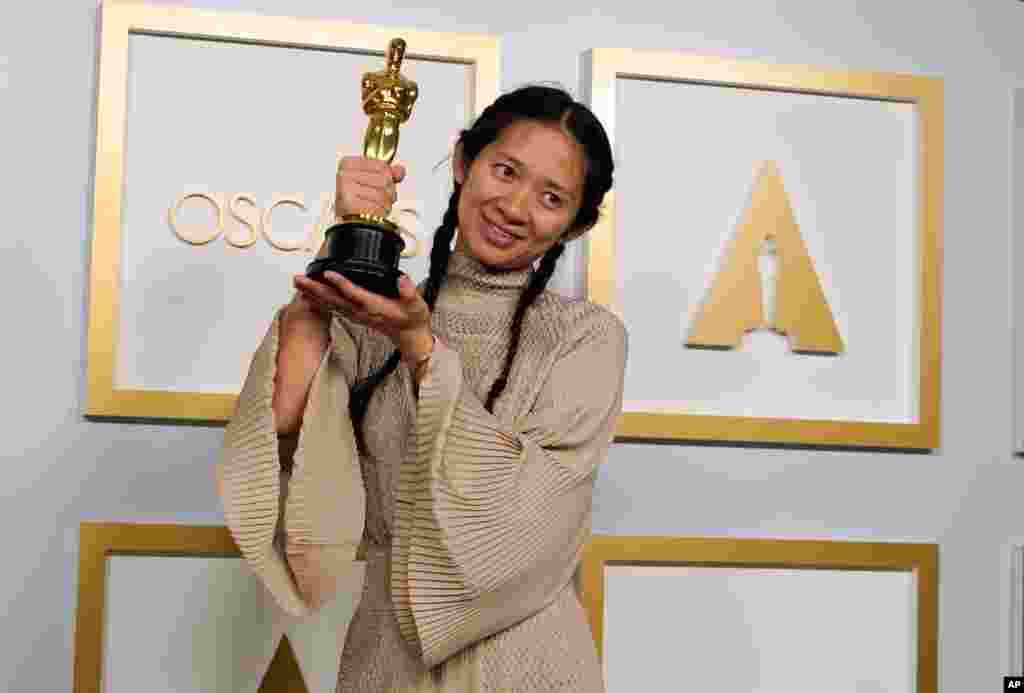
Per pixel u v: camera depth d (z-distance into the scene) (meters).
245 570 2.06
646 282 2.22
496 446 1.19
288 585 1.23
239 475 1.18
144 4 2.07
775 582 2.23
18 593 2.00
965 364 2.34
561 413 1.28
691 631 2.20
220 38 2.09
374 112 1.28
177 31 2.08
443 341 1.33
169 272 2.07
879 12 2.35
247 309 2.09
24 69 2.06
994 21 2.39
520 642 1.26
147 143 2.08
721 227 2.25
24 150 2.05
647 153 2.23
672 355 2.22
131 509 2.04
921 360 2.29
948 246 2.34
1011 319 2.36
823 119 2.30
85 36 2.08
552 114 1.33
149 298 2.06
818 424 2.25
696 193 2.25
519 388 1.29
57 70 2.07
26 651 2.00
